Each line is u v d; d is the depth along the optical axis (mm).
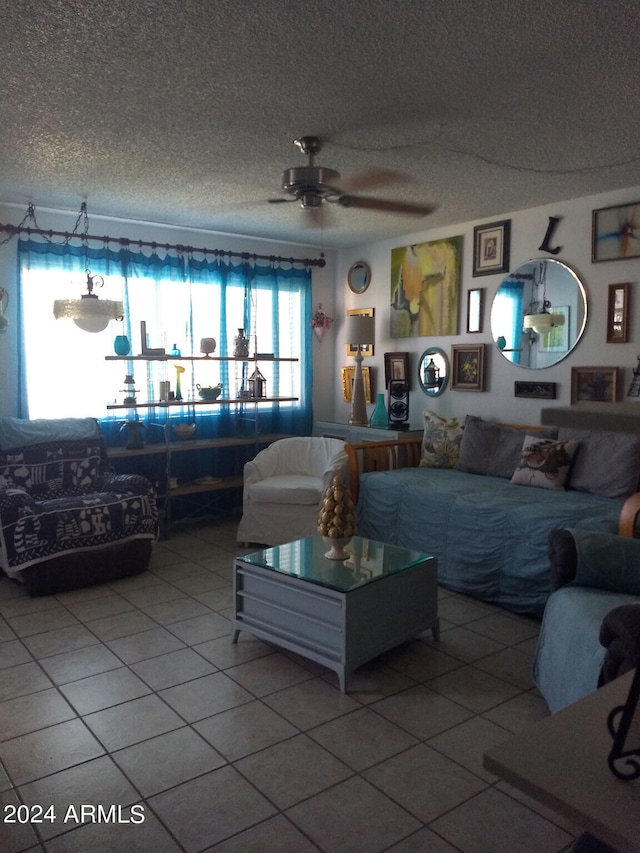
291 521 4297
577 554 2346
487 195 3977
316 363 5953
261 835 1716
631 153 3193
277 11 1908
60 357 4426
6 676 2590
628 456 3531
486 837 1711
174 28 2000
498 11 1911
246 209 4336
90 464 4145
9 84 2402
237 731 2209
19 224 4277
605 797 845
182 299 4930
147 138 2980
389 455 4617
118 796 1870
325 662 2527
